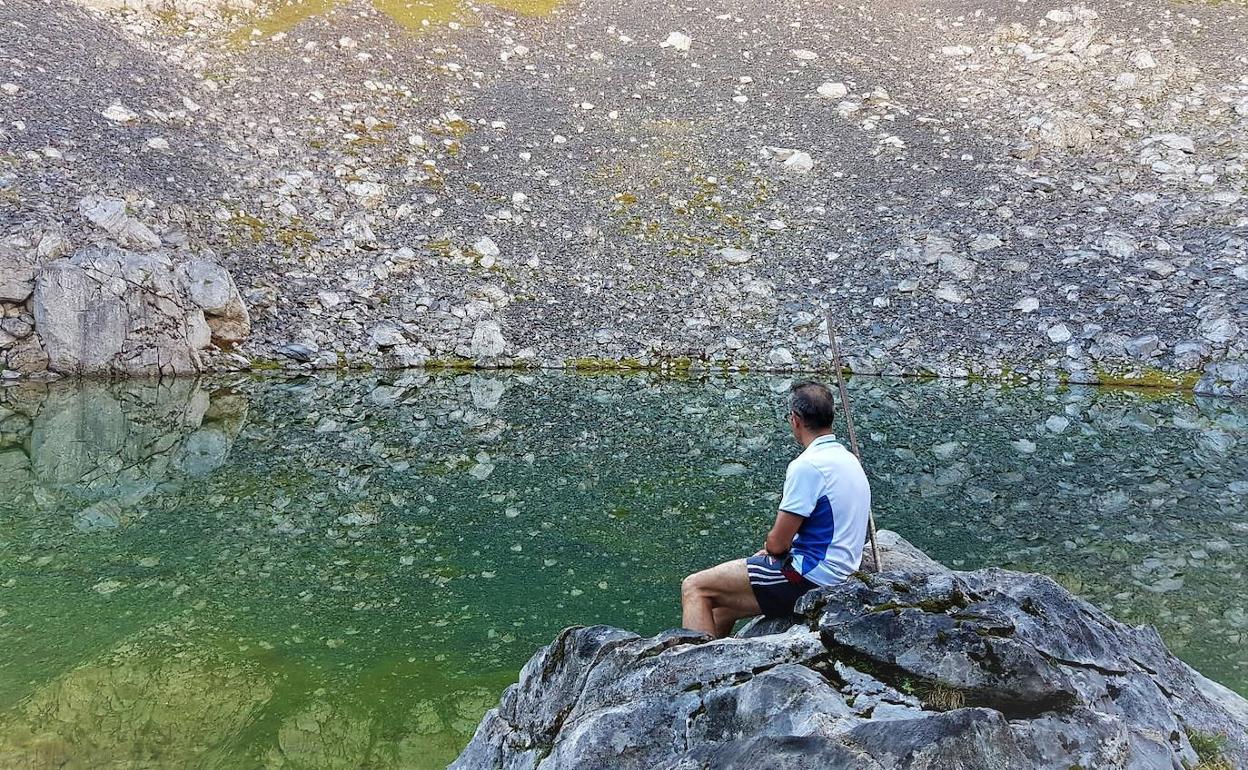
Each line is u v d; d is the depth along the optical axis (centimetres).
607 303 1883
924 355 1734
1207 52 2580
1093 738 318
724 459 1171
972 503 1004
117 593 720
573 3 3019
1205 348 1647
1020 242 1977
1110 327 1727
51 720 522
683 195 2189
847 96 2556
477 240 1980
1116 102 2403
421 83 2464
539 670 446
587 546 854
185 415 1346
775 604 467
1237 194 1989
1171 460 1184
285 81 2309
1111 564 822
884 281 1930
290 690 567
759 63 2728
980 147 2305
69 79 1978
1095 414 1438
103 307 1531
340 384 1565
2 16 2088
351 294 1791
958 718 291
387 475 1073
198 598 714
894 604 397
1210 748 365
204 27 2459
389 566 793
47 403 1399
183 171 1870
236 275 1733
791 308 1880
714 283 1947
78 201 1627
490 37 2748
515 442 1240
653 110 2492
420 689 573
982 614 384
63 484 1012
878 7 3083
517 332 1784
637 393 1560
